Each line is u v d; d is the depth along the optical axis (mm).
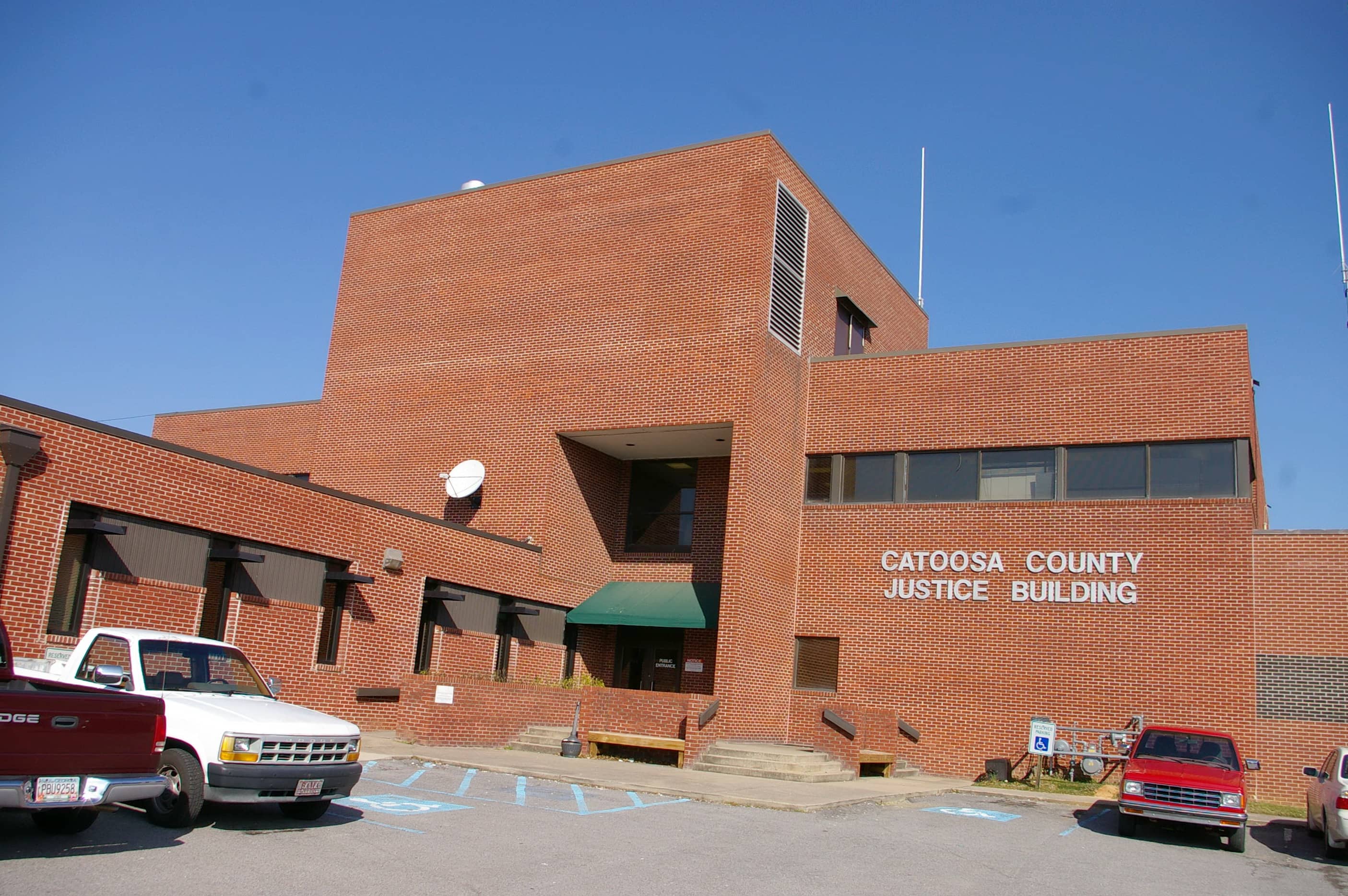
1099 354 25375
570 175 29203
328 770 11836
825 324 29594
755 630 25000
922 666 25594
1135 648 23641
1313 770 18016
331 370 31766
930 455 26797
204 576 19531
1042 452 25594
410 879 9914
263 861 10109
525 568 26797
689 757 21953
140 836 10711
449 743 21438
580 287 28234
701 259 26656
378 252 32062
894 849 13883
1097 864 14023
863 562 26750
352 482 30469
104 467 17750
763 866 11961
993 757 24422
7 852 9586
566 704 24578
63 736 9445
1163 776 16609
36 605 16609
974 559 25594
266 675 20672
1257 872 14461
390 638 23312
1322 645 22375
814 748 23688
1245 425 23562
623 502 30375
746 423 25062
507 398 28609
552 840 12414
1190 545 23594
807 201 28703
